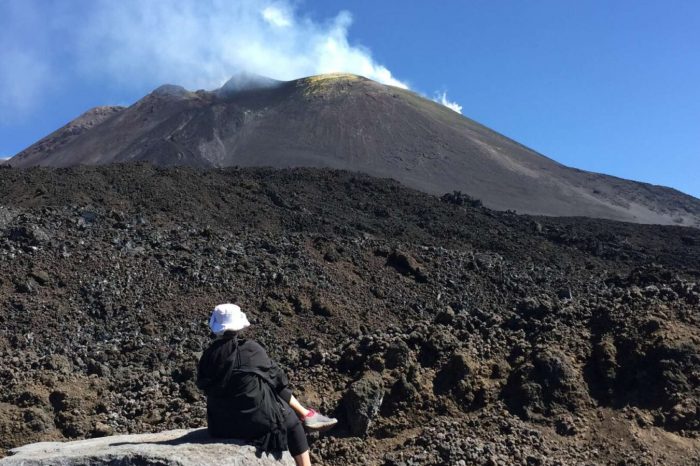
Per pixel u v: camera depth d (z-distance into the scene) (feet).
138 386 28.27
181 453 14.79
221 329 14.98
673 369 24.43
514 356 26.48
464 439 22.44
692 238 88.84
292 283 43.34
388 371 25.48
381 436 23.43
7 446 24.17
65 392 26.81
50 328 34.71
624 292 30.19
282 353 34.14
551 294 49.65
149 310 37.93
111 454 15.20
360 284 46.44
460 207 88.38
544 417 23.70
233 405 14.97
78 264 40.93
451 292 47.93
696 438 22.54
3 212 44.88
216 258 45.42
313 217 68.08
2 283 37.35
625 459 21.72
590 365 25.54
